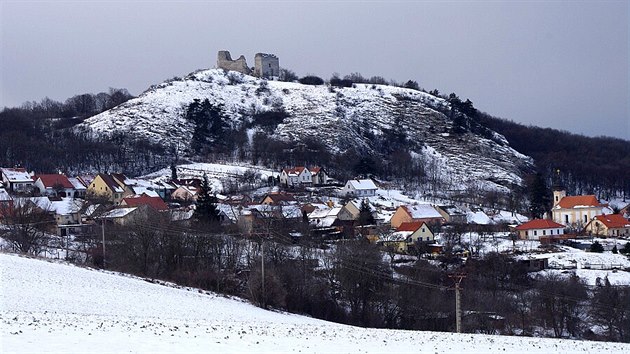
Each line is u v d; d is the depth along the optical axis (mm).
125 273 148125
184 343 61094
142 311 99375
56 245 192625
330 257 161625
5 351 50906
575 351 78875
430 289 150250
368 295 147000
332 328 93938
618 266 195000
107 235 178375
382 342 74688
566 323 144625
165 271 156625
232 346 61688
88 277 126250
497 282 169500
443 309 145000
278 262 156250
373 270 149625
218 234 173000
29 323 66375
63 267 133750
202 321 89875
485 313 144250
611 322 140375
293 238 197125
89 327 67062
